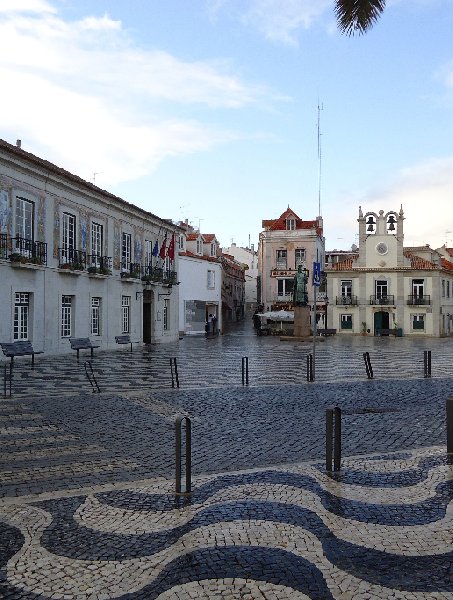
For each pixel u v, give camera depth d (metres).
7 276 21.70
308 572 4.57
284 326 52.94
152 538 5.25
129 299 31.92
